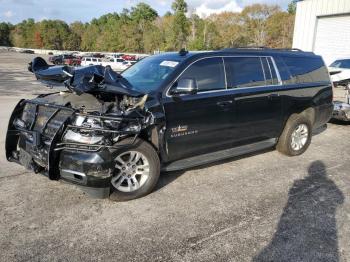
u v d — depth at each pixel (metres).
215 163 5.94
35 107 4.59
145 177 4.52
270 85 5.93
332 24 23.23
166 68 4.98
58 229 3.75
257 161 6.12
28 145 4.38
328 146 7.30
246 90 5.50
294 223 3.98
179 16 62.09
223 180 5.21
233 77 5.40
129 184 4.44
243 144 5.75
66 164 4.06
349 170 5.78
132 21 87.88
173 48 62.97
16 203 4.30
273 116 5.98
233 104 5.30
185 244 3.54
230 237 3.68
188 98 4.80
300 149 6.52
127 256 3.33
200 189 4.86
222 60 5.34
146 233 3.72
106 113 4.10
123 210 4.20
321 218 4.10
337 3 22.42
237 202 4.49
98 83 4.07
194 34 61.28
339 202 4.54
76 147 4.05
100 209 4.21
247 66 5.66
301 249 3.48
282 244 3.56
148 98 4.46
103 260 3.26
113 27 90.12
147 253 3.38
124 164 4.35
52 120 4.29
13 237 3.58
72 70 4.45
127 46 84.81
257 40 61.47
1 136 7.40
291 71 6.34
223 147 5.45
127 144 4.21
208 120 5.05
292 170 5.71
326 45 23.89
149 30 81.12
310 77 6.69
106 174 4.06
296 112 6.45
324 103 6.93
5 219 3.92
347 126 9.45
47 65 5.26
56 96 4.93
